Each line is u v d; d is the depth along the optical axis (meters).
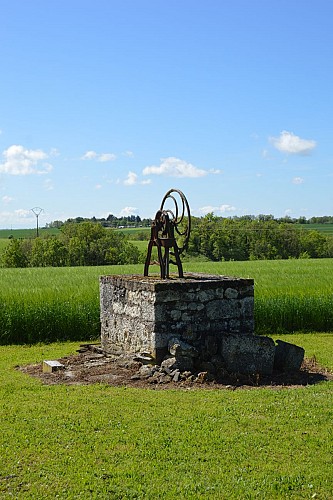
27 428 7.42
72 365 11.30
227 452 6.69
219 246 60.03
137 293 11.17
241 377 9.99
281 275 26.17
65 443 6.94
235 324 11.20
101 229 62.94
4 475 6.12
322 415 7.93
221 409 8.20
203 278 11.79
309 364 11.68
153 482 5.97
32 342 15.76
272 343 10.40
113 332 12.34
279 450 6.75
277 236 62.75
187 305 10.74
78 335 16.17
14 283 21.45
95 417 7.84
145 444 6.90
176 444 6.90
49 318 15.95
